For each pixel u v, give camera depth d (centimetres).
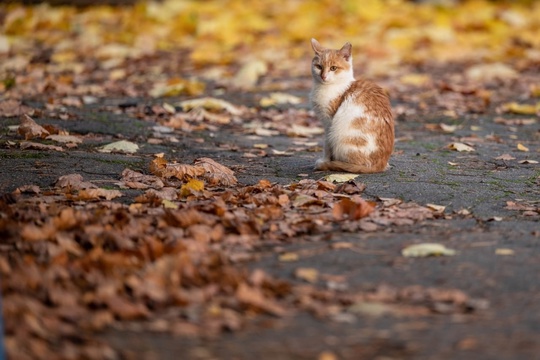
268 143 1460
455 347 625
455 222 970
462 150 1402
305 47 2544
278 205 1030
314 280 763
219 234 884
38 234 859
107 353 604
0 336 589
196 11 2945
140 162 1248
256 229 906
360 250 852
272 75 2178
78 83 2000
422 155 1358
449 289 742
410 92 1980
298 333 649
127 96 1862
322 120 1274
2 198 1000
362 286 751
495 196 1091
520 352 616
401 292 730
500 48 2525
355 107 1223
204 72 2186
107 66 2250
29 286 721
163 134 1475
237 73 2127
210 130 1552
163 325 656
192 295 706
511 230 934
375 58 2406
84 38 2561
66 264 787
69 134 1420
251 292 704
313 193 1073
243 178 1184
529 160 1325
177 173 1162
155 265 770
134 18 2828
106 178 1146
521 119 1694
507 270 793
